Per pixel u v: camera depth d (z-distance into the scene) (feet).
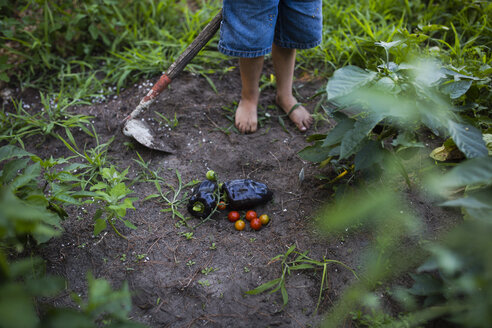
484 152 3.35
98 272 3.80
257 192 4.17
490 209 2.85
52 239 3.98
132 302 3.61
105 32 6.04
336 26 6.12
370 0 6.25
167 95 5.31
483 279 2.77
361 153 3.76
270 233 4.05
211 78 5.58
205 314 3.54
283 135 4.96
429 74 3.64
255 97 4.93
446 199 4.04
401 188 4.20
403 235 3.87
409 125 3.78
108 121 5.11
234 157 4.72
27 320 2.11
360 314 3.42
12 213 2.23
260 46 4.32
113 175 4.07
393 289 3.57
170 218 4.20
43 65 5.69
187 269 3.81
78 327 2.31
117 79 5.58
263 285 3.61
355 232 3.97
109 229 4.07
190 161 4.72
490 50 5.44
